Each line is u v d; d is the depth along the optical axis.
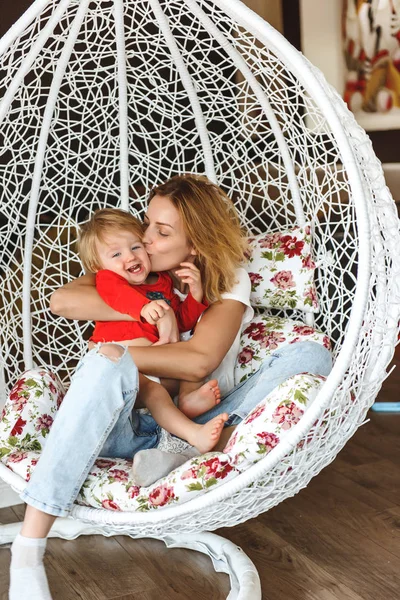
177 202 1.90
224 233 1.92
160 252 1.92
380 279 1.59
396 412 2.81
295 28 4.40
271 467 1.46
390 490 2.17
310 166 2.13
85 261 1.99
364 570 1.74
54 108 2.14
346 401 1.53
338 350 2.09
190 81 2.24
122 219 1.94
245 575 1.66
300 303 2.11
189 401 1.80
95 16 2.07
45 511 1.52
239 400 1.89
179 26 2.16
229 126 2.31
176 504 1.51
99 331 1.94
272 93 2.13
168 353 1.80
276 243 2.16
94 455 1.56
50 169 2.83
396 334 1.64
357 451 2.47
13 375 2.21
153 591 1.70
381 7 4.30
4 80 1.89
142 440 1.79
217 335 1.84
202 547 1.84
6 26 2.84
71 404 1.55
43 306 2.30
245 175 2.32
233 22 1.92
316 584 1.69
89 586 1.73
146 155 2.38
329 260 2.14
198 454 1.69
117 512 1.57
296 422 1.47
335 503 2.10
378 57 4.34
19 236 2.27
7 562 1.86
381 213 1.68
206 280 1.93
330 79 4.47
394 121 4.38
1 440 1.76
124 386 1.58
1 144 2.72
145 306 1.84
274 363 1.90
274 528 1.97
